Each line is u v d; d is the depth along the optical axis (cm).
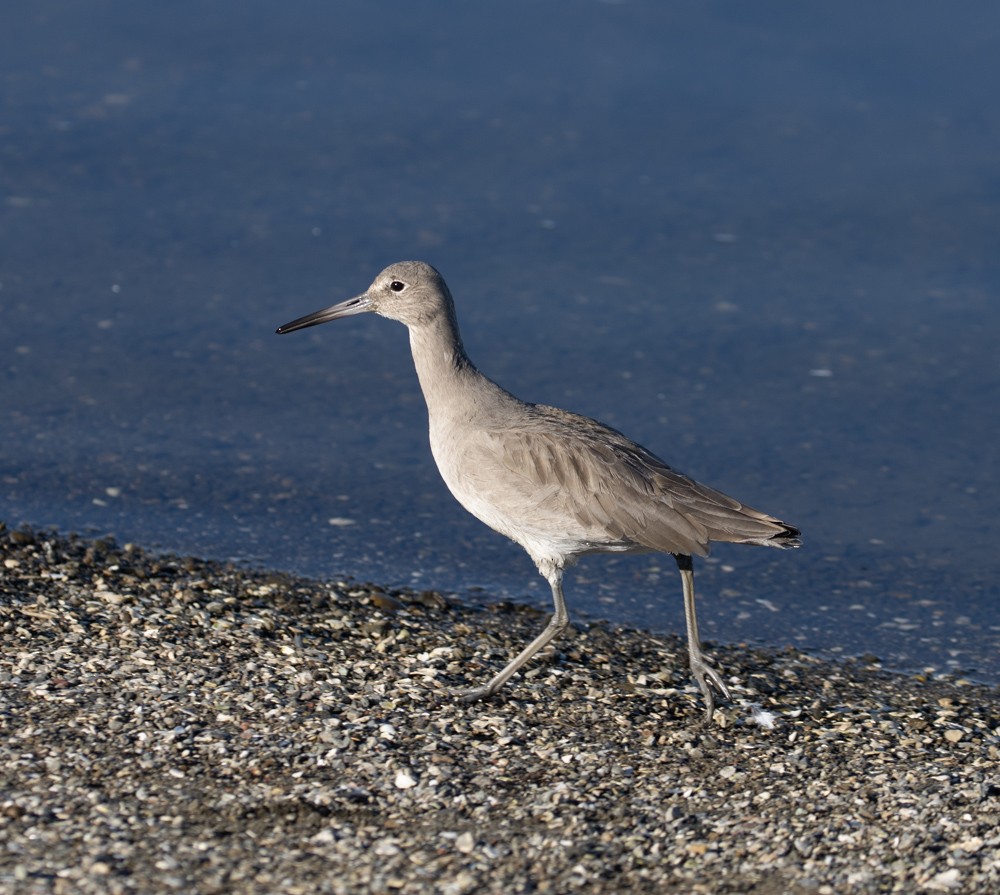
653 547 1149
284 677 1124
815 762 1055
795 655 1299
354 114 2189
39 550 1353
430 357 1223
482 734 1062
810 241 1988
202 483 1539
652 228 2005
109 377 1708
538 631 1307
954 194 2066
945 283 1919
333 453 1619
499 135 2164
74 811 915
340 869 874
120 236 1938
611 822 948
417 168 2092
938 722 1145
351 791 962
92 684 1080
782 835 940
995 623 1365
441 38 2377
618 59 2336
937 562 1465
